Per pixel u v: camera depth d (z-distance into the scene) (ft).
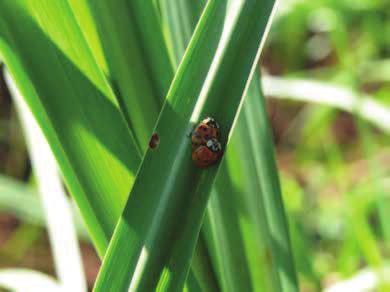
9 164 2.45
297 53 2.78
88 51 0.51
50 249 2.09
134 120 0.56
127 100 0.56
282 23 2.58
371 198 1.48
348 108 1.47
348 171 2.24
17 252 1.89
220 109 0.49
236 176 0.62
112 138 0.53
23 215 1.47
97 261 2.15
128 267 0.49
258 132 0.62
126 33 0.55
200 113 0.49
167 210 0.49
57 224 0.84
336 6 2.17
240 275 0.61
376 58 2.30
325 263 1.66
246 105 0.62
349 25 2.30
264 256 0.62
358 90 1.32
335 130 2.65
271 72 2.81
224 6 0.49
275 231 0.63
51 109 0.51
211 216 0.60
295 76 2.41
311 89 1.52
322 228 1.84
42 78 0.51
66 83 0.51
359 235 1.10
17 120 2.46
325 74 2.40
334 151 1.63
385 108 1.39
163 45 0.55
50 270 1.99
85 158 0.53
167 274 0.49
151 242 0.49
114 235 0.48
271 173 0.62
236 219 0.61
